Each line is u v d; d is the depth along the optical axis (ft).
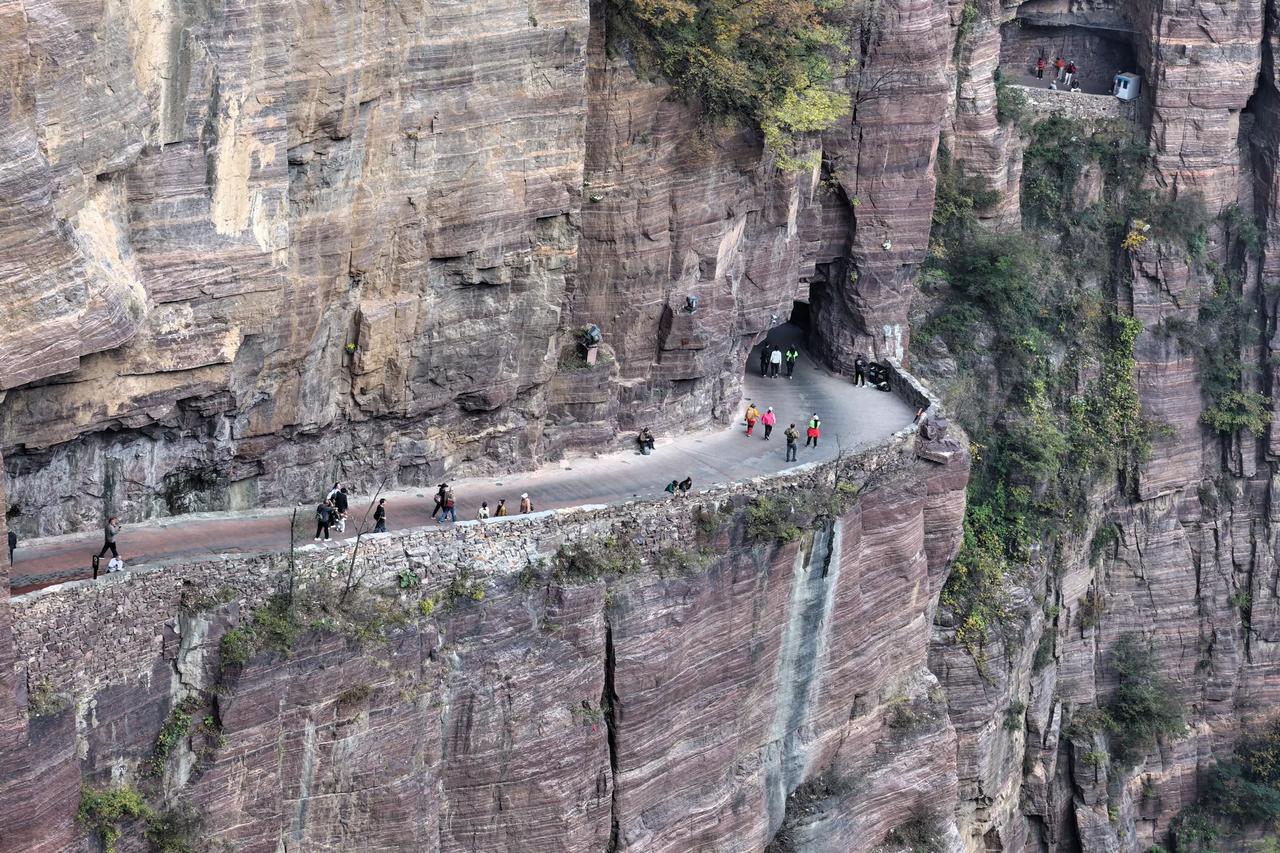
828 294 273.54
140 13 161.99
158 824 166.81
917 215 269.03
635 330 226.38
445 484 201.67
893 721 240.73
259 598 174.09
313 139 180.55
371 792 181.98
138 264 168.76
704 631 207.51
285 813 176.96
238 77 170.91
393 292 195.52
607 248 220.02
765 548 213.05
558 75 199.82
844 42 256.52
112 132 161.17
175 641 169.07
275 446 192.65
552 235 206.80
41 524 174.70
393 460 204.95
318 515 185.88
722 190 229.66
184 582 169.68
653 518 204.44
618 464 224.53
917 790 241.35
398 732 183.01
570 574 196.03
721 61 219.82
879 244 268.21
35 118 152.76
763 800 222.07
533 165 201.26
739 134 228.63
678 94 219.00
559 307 210.38
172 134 167.84
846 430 246.47
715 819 214.28
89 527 178.29
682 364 231.30
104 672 163.53
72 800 159.84
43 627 158.61
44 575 166.91
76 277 157.99
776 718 222.89
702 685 209.36
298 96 177.06
